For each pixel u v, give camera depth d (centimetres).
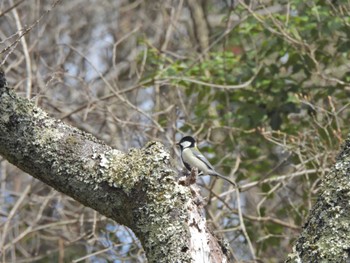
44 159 491
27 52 1206
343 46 1276
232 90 1357
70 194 491
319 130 1228
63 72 1301
